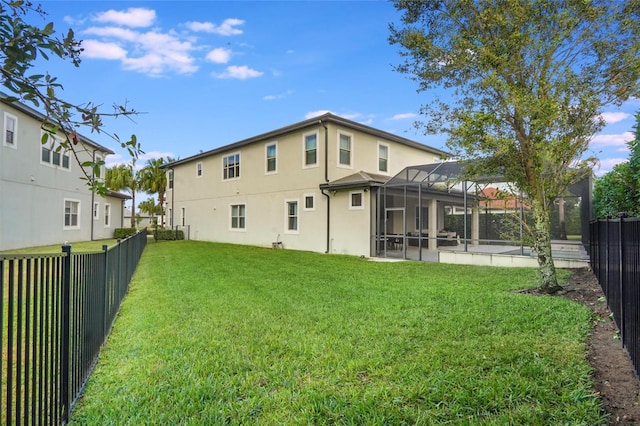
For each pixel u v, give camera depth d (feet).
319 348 13.50
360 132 55.36
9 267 6.39
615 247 14.89
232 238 68.08
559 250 41.68
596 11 19.36
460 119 22.47
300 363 12.27
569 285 24.35
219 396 10.25
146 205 150.92
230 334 15.33
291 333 15.30
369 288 24.71
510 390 9.90
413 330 15.20
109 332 16.19
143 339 14.96
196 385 10.82
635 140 26.05
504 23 20.45
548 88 20.27
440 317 17.02
